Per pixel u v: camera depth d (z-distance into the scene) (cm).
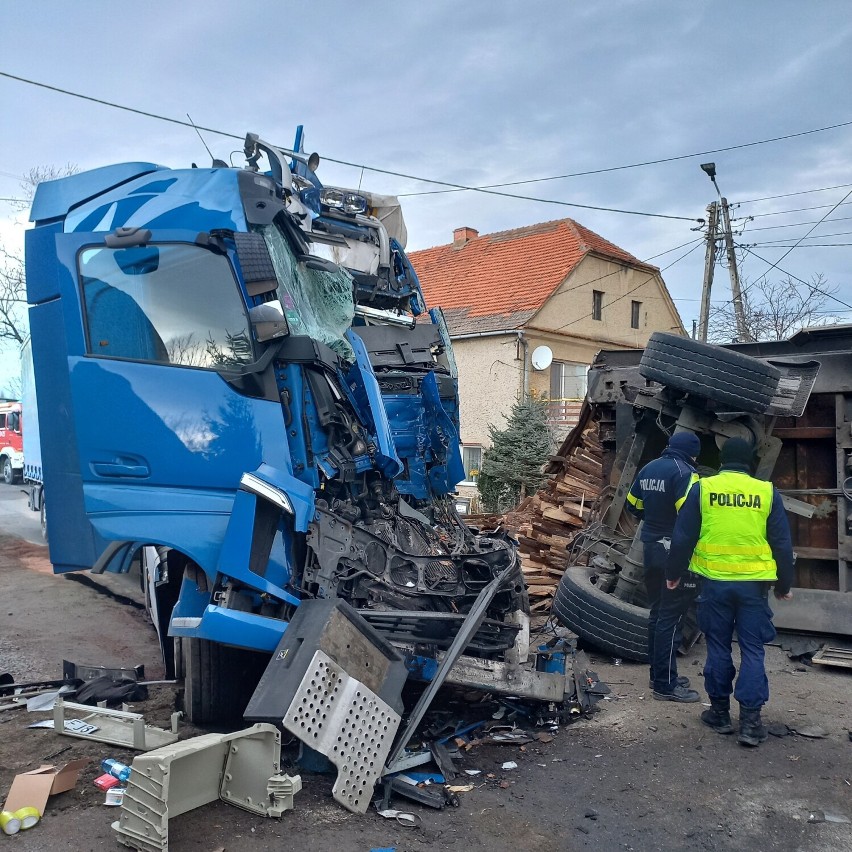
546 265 2389
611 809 394
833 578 680
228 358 458
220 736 372
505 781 423
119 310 469
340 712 380
